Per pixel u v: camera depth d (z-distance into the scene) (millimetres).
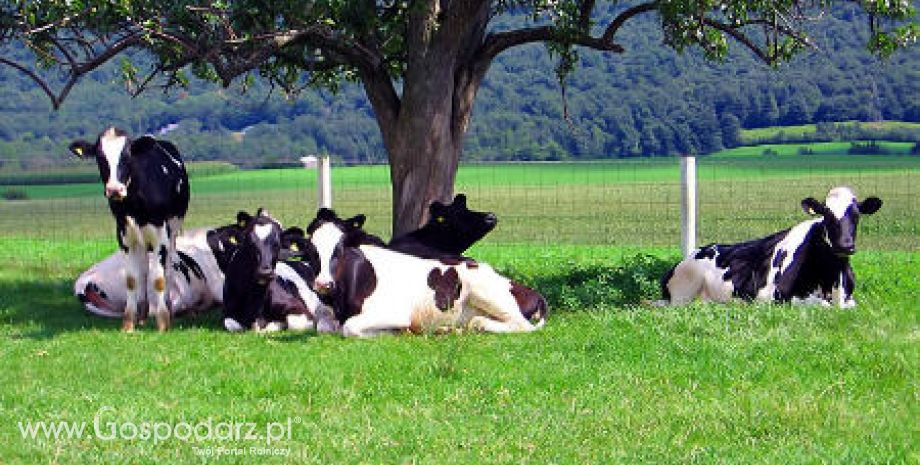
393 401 8250
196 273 13453
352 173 42125
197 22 12328
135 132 69625
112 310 13164
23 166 30703
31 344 10867
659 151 67812
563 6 14180
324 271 11336
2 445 7035
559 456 6836
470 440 7148
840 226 11969
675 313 11250
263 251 11859
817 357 9297
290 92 15719
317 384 8703
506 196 36031
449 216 13148
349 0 12906
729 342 9922
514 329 11711
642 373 8984
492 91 71625
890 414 7637
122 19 12109
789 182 40531
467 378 8922
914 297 12961
